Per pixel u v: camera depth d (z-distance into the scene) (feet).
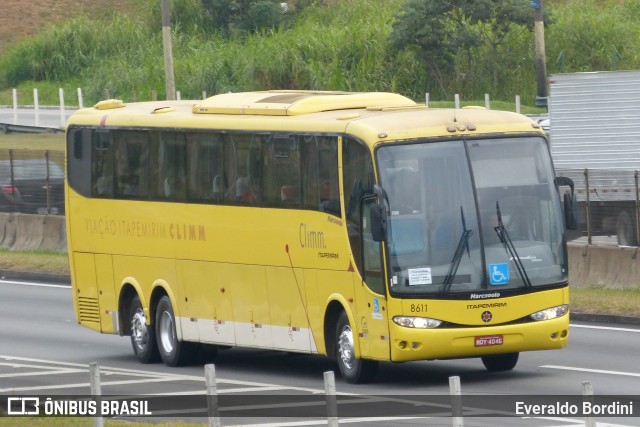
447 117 140.26
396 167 136.87
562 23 528.22
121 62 563.89
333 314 146.00
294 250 149.38
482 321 135.54
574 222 140.15
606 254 208.64
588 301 193.67
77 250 183.52
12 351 179.42
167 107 174.91
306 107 152.25
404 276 134.82
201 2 615.98
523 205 138.72
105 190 177.78
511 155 139.74
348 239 141.08
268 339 154.40
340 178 141.90
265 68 522.88
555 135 263.70
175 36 590.14
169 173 167.53
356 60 525.75
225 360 171.42
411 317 134.51
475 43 507.30
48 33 616.39
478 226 136.67
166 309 169.17
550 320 137.80
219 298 160.76
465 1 510.17
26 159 295.69
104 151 178.09
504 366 149.07
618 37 524.11
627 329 181.27
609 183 225.35
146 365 168.45
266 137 152.76
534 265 137.80
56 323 208.64
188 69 539.70
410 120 139.74
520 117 142.41
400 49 516.73
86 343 188.96
